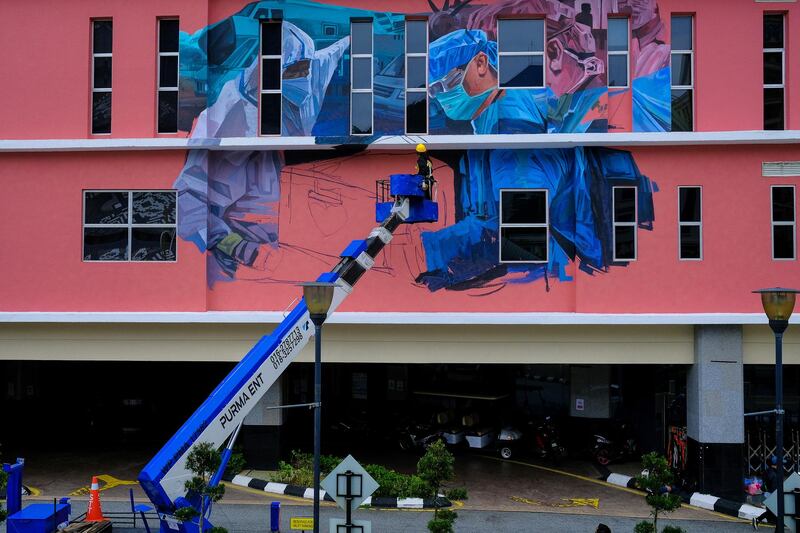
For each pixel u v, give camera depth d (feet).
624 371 70.95
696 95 54.65
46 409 77.82
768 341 55.11
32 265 56.39
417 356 55.83
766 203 54.34
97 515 46.19
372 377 83.30
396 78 55.67
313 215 56.08
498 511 52.29
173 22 56.59
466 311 55.31
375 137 54.39
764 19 55.21
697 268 54.39
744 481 55.67
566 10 54.70
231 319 54.75
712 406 54.49
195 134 55.42
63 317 55.16
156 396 78.79
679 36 55.47
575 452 69.92
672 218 54.49
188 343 56.39
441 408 74.18
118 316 55.11
